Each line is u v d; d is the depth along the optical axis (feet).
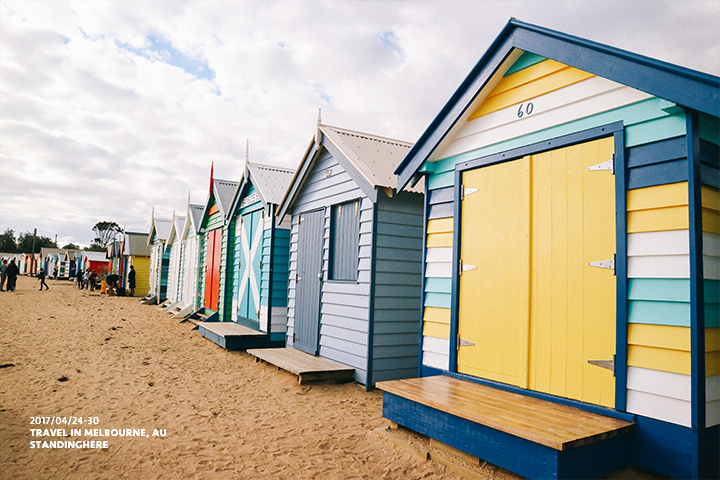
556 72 14.24
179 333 42.01
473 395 14.17
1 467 13.16
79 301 74.95
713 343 10.88
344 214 25.86
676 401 10.68
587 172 13.17
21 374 24.16
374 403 20.15
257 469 13.25
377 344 22.56
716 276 11.21
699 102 10.39
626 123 12.28
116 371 25.84
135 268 100.22
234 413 18.71
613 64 12.07
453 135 18.01
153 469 13.28
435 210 18.69
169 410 19.06
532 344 14.23
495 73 15.84
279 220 32.63
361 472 12.94
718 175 11.66
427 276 18.74
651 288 11.40
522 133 15.16
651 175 11.65
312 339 28.04
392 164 24.89
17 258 277.44
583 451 10.42
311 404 19.95
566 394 13.10
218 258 48.16
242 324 39.63
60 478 12.63
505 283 15.33
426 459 13.35
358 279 23.76
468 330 16.57
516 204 15.25
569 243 13.46
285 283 34.63
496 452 11.53
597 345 12.47
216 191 48.62
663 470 10.77
